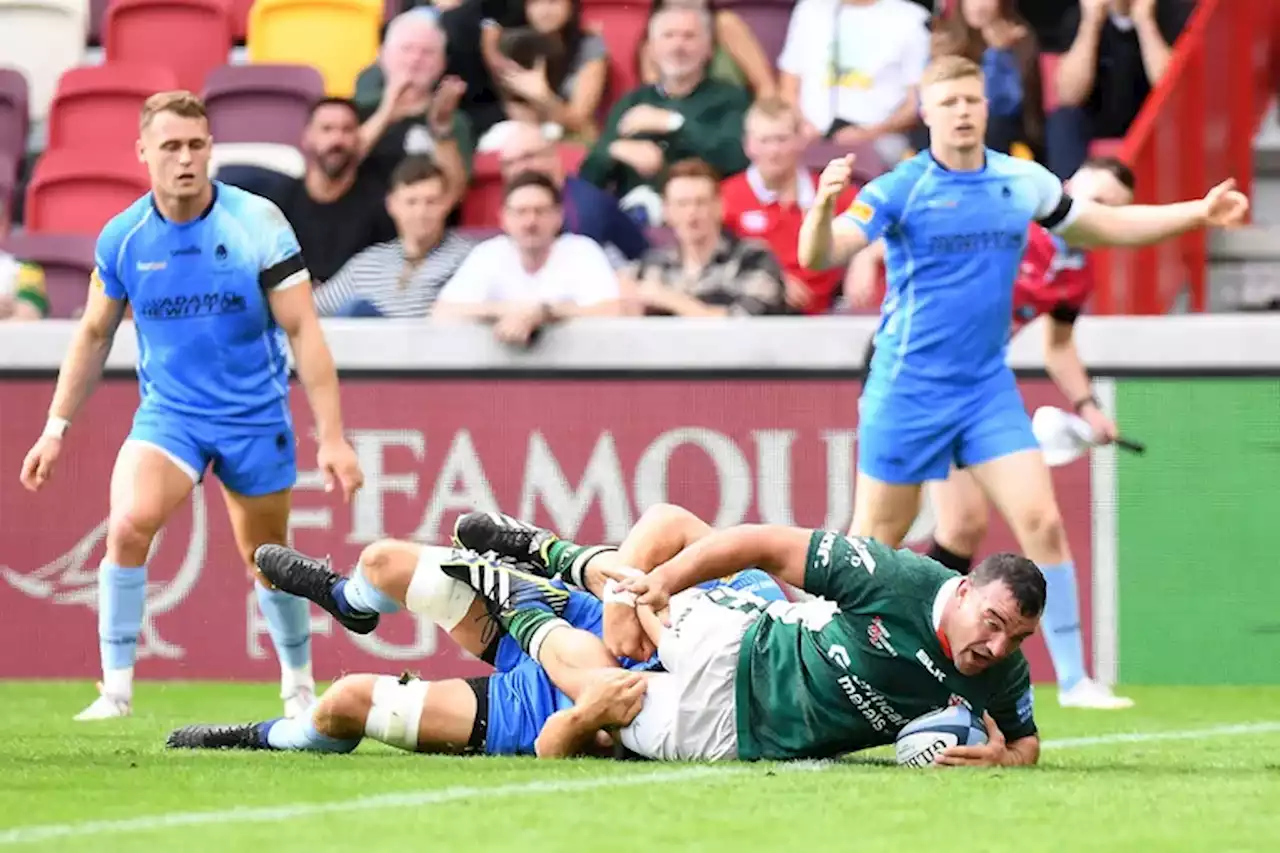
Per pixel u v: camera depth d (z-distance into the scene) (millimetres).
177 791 16469
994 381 25891
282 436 25094
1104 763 19531
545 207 33031
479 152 39094
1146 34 39188
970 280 25281
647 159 38219
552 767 17938
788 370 31078
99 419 31797
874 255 34750
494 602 19203
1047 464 28844
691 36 38500
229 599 31781
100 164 41125
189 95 24172
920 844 13562
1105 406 30719
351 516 31578
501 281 33188
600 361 31344
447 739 19094
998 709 18203
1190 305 36750
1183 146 36344
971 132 24891
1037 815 15008
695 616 18406
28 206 41000
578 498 31359
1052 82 40656
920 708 17781
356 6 44000
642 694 18297
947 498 28156
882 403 25859
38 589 32062
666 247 36688
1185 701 28484
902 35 40000
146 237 24312
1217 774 18172
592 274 33375
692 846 13406
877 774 17281
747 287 33531
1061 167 38688
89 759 19188
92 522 31906
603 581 19062
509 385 31438
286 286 24297
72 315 38031
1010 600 16797
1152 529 30781
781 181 35688
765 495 31125
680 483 31203
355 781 17047
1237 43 38344
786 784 16594
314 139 36344
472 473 31469
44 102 46219
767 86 40062
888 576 17344
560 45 40500
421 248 35188
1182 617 30781
